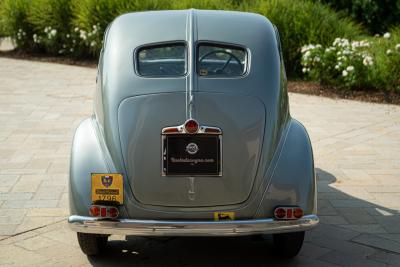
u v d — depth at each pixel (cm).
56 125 890
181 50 462
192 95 422
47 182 643
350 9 1723
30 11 1617
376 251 482
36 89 1168
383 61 1143
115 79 442
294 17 1288
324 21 1285
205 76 439
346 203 593
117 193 404
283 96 453
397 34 1270
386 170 699
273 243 501
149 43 463
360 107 1036
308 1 1360
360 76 1143
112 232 399
